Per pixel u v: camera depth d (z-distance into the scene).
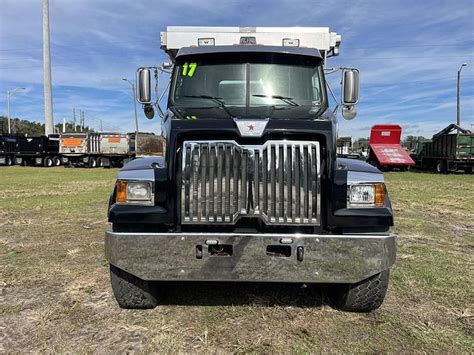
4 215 9.14
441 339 3.33
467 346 3.22
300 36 5.58
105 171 30.50
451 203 11.32
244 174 3.34
